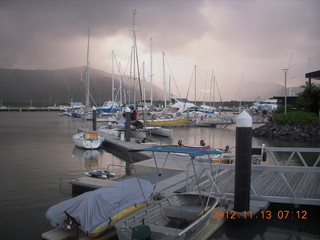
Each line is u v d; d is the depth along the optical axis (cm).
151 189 873
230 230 804
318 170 822
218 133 3725
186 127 4447
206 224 746
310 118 3403
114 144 2347
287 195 923
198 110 6266
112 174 1305
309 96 3703
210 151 795
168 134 3241
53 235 713
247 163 795
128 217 700
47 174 1499
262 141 3053
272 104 7200
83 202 714
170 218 780
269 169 868
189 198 852
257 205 861
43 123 5362
